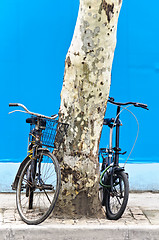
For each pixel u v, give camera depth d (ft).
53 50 24.97
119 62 25.25
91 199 18.98
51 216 18.88
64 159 18.83
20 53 24.80
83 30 17.84
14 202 22.07
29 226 17.11
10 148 24.73
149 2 25.23
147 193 24.88
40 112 24.94
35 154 18.62
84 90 18.38
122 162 25.13
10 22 24.73
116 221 18.72
